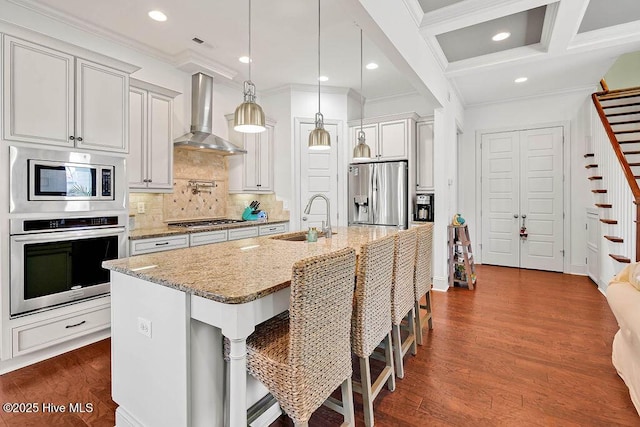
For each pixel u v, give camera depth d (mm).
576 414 1781
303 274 1144
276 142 4859
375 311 1759
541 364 2309
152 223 3646
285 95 4754
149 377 1496
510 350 2521
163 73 3691
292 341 1197
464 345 2613
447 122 4250
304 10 2824
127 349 1612
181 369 1345
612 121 4777
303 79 4477
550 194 5082
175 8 2777
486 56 3752
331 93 4887
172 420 1391
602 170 4176
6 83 2168
